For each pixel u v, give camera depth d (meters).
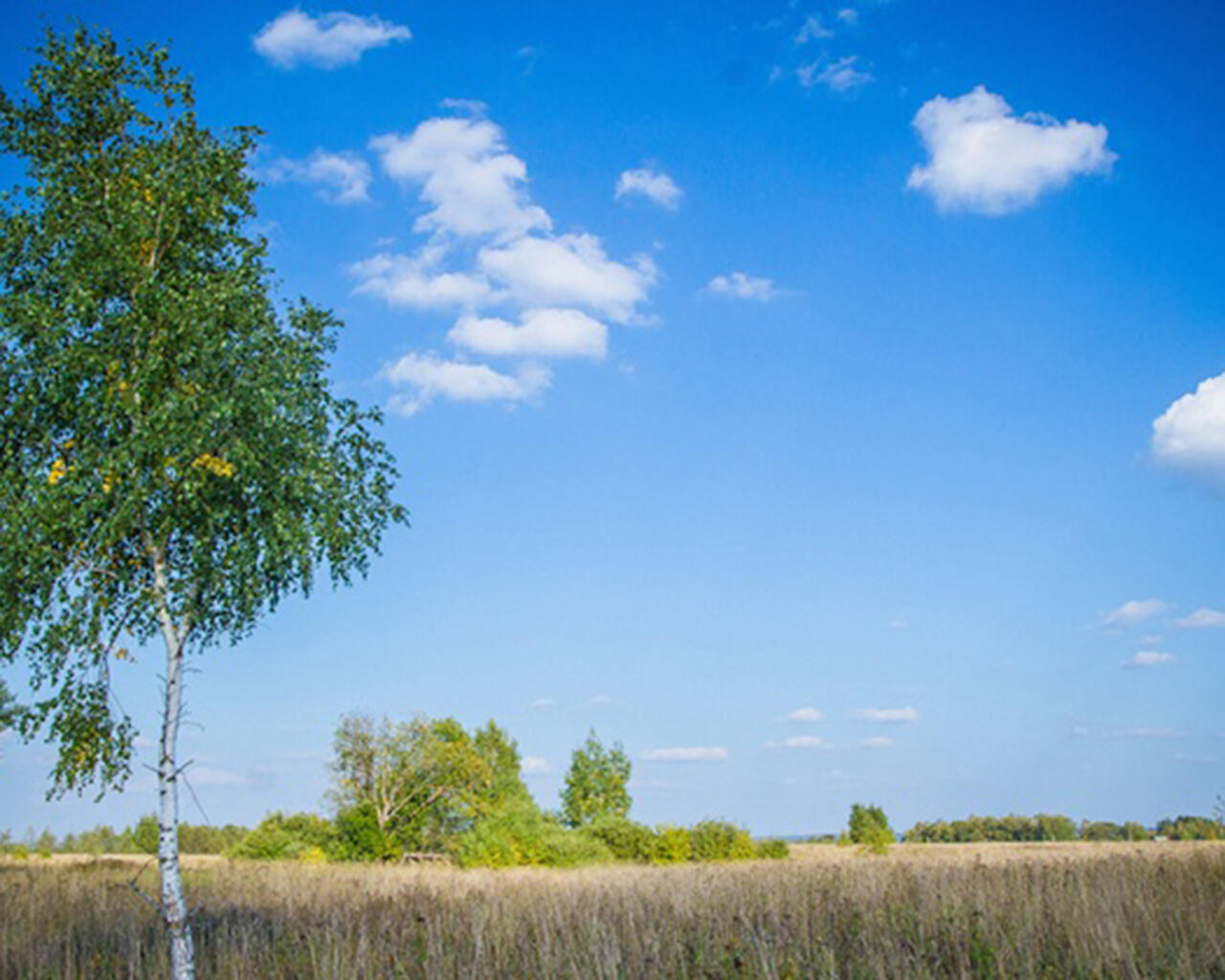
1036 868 20.97
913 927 13.62
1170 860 20.16
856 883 19.02
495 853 44.16
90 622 13.09
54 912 18.14
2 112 14.96
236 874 27.94
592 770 71.56
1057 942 12.18
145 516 14.12
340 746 54.31
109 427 13.69
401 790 55.34
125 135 15.36
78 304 13.72
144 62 15.49
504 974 12.88
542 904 17.30
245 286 14.80
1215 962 11.04
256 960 14.23
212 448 13.83
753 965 11.70
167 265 15.01
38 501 12.93
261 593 14.40
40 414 14.14
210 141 15.81
